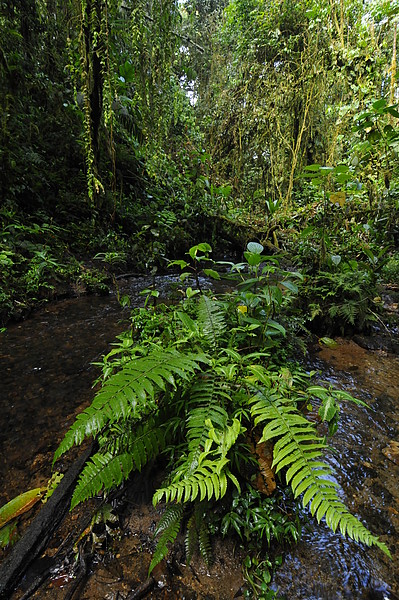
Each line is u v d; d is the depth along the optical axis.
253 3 7.12
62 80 6.47
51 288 4.10
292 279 3.86
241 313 2.27
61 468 1.56
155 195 6.93
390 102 4.90
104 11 3.05
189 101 8.37
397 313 3.63
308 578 1.09
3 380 2.35
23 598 1.02
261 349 2.08
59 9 5.53
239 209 7.77
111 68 3.38
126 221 6.56
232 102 8.00
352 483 1.48
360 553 1.18
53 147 6.10
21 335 3.15
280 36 6.95
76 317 3.64
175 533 1.11
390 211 4.66
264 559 1.14
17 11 5.43
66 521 1.28
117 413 1.07
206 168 7.92
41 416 1.96
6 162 4.88
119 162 6.78
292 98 6.64
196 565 1.13
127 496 1.38
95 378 2.41
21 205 5.29
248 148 7.97
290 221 6.34
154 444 1.35
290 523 1.21
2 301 3.43
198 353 1.62
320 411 1.31
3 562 1.11
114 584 1.07
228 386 1.46
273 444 1.42
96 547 1.18
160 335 2.11
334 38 5.63
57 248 5.11
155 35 3.44
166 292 4.56
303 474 1.03
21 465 1.58
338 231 4.79
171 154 7.97
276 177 7.34
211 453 1.19
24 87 5.73
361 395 2.19
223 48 8.59
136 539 1.22
